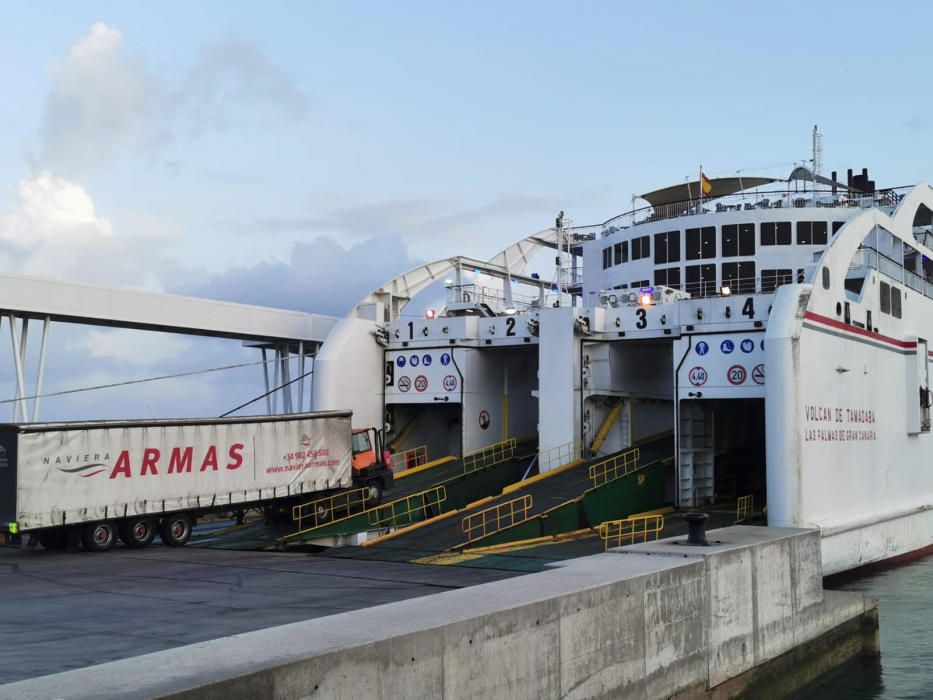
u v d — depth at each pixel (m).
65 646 11.88
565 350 32.72
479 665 10.82
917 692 17.69
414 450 37.34
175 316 35.69
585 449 32.88
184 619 13.97
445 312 39.09
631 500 28.25
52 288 31.39
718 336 30.38
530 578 13.78
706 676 15.79
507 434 38.38
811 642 19.47
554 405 32.69
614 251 43.16
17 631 13.02
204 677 7.97
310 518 29.83
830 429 25.84
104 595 16.64
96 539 24.61
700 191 42.66
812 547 20.12
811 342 24.94
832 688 18.27
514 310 38.72
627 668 13.67
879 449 29.44
